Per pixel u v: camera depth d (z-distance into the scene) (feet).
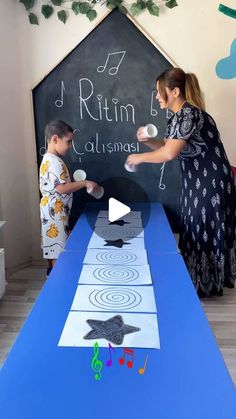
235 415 2.69
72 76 9.58
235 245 8.63
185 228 8.49
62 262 5.63
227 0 9.09
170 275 5.13
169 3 9.09
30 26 9.36
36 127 9.93
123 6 9.09
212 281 8.52
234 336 7.52
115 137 9.87
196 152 7.82
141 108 9.67
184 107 7.30
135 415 2.69
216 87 9.59
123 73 9.50
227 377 3.07
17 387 2.97
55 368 3.20
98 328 3.79
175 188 10.03
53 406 2.77
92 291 4.64
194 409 2.74
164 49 9.37
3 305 8.78
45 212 8.41
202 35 9.29
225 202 8.09
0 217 9.93
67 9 9.21
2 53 9.24
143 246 6.40
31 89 9.67
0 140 9.55
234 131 9.82
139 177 10.06
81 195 10.01
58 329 3.79
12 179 9.99
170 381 3.03
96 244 6.51
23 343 3.55
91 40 9.37
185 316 4.04
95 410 2.74
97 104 9.70
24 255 10.71
